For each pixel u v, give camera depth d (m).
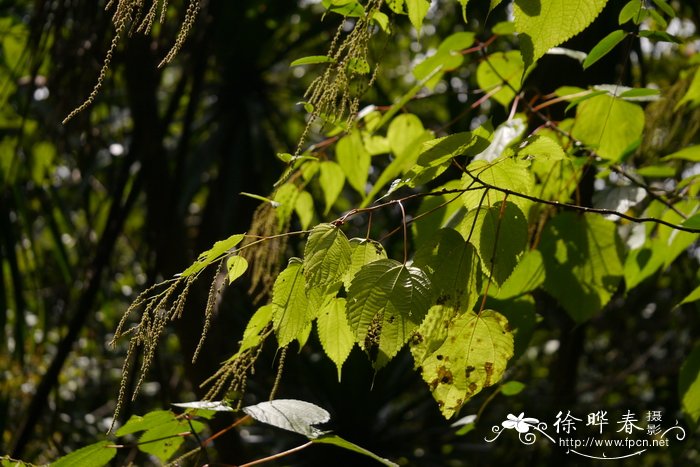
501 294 2.59
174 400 5.43
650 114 2.82
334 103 2.27
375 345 2.23
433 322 2.22
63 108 3.39
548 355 7.83
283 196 2.71
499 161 2.27
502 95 2.79
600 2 2.15
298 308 2.23
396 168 2.67
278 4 6.02
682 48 4.68
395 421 6.64
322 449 6.41
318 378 6.27
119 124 5.41
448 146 2.23
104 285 5.84
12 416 6.00
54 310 6.48
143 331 2.21
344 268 2.20
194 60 3.91
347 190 6.46
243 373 2.30
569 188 2.65
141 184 4.08
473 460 6.66
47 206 5.20
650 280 2.86
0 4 4.93
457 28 4.90
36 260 5.16
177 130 7.05
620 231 2.77
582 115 2.66
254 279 2.54
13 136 4.66
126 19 2.15
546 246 2.60
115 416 2.20
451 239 2.22
